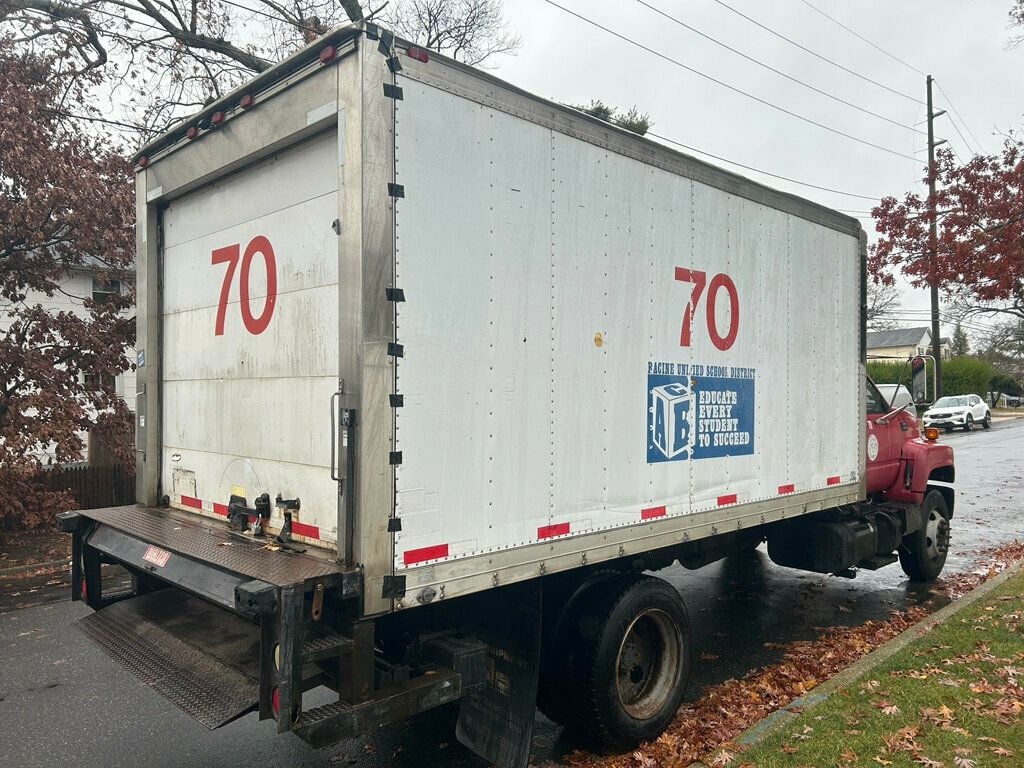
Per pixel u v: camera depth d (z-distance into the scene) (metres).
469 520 3.22
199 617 3.87
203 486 4.32
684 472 4.47
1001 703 4.23
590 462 3.83
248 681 3.07
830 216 6.05
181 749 4.25
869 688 4.52
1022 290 10.53
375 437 2.88
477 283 3.28
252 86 3.57
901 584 7.94
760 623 6.55
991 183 10.03
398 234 2.97
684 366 4.49
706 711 4.59
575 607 4.04
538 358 3.56
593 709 3.92
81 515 4.40
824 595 7.52
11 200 9.55
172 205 4.61
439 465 3.11
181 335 4.53
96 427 10.65
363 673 2.90
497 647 3.59
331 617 3.02
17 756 4.17
